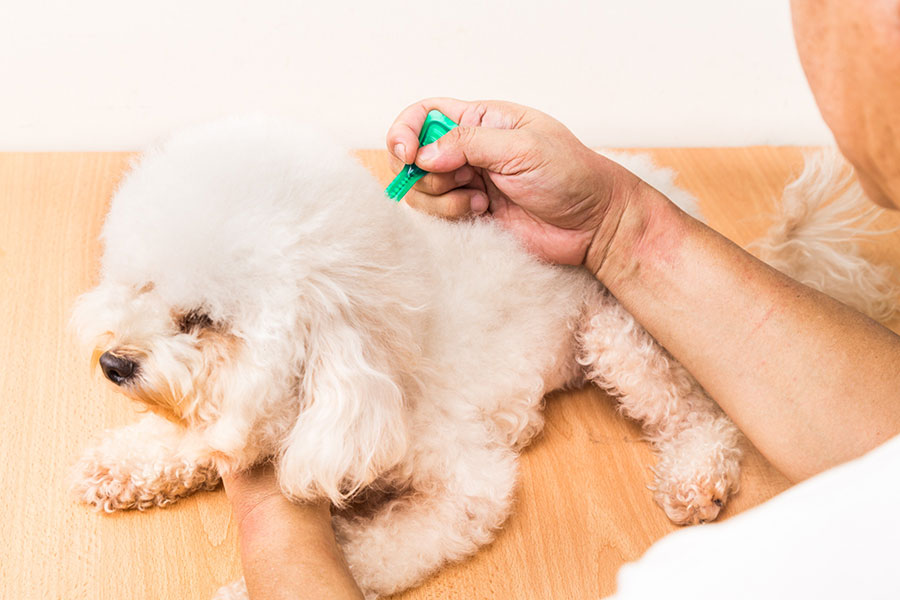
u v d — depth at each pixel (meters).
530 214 0.98
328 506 0.82
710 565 0.27
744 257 0.90
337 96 1.50
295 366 0.78
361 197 0.79
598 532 0.92
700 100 1.57
